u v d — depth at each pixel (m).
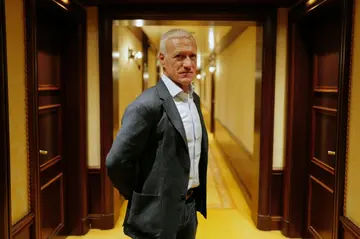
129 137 1.37
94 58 3.05
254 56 3.84
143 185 1.46
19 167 1.87
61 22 2.77
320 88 2.62
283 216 3.08
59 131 2.77
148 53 6.79
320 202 2.61
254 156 3.35
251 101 3.99
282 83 3.04
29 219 1.94
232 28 4.74
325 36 2.51
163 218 1.42
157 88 1.46
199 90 18.81
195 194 1.69
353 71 1.88
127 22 3.10
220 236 3.05
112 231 3.12
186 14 2.98
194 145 1.54
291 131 2.91
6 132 1.63
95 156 3.13
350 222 1.89
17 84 1.84
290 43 2.89
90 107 3.09
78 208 2.99
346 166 1.96
